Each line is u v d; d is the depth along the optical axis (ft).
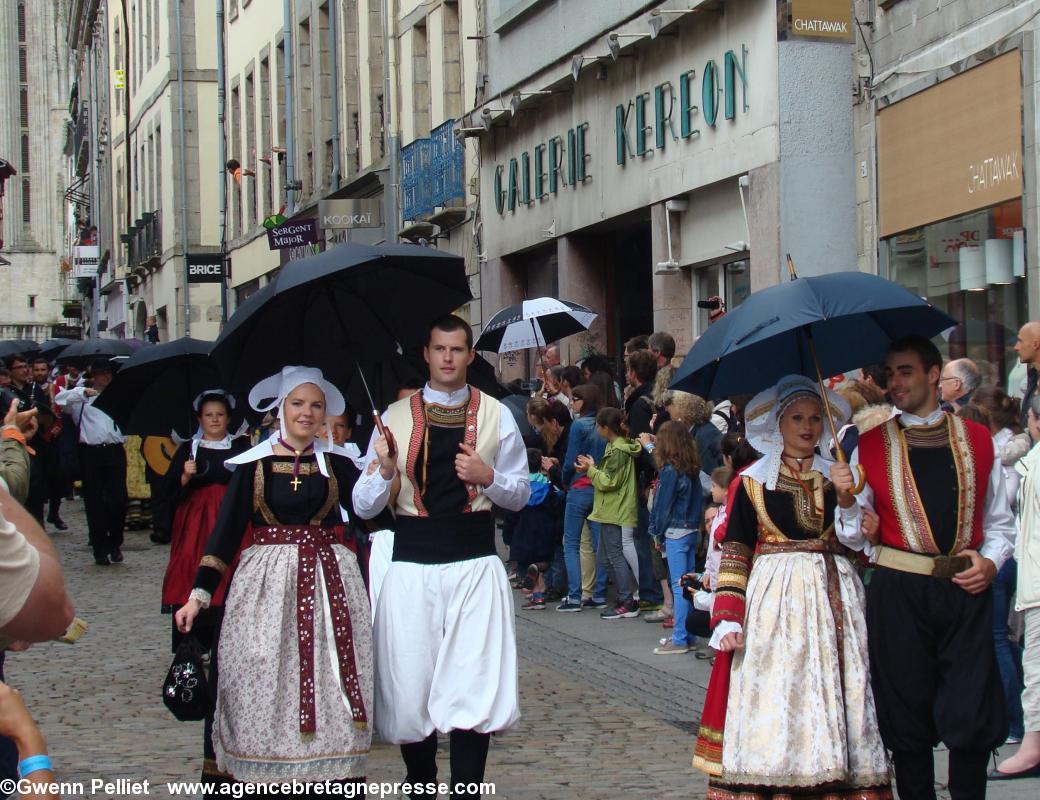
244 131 143.84
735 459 32.65
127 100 183.83
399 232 97.66
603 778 25.81
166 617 46.57
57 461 73.82
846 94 52.60
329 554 21.45
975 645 20.42
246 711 20.80
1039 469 24.79
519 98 75.72
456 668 21.49
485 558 21.91
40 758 11.32
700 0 56.90
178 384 35.76
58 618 11.78
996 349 43.19
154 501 42.86
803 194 52.47
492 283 82.99
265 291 22.44
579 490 44.70
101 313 225.56
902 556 20.62
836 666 20.13
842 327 22.44
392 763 27.22
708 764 20.51
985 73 43.29
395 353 24.34
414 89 94.89
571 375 50.80
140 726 30.83
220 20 138.51
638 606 43.50
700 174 59.31
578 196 71.56
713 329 21.34
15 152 325.42
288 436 21.77
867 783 20.07
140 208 187.93
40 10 326.03
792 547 20.51
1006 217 42.42
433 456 21.84
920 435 20.86
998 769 25.44
